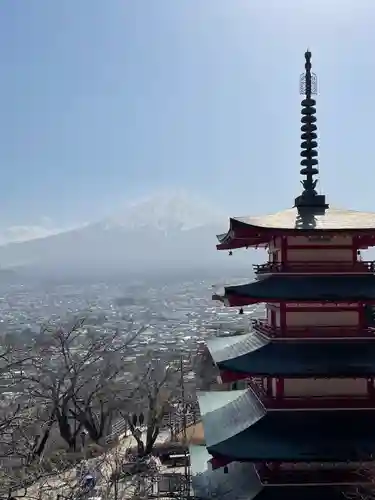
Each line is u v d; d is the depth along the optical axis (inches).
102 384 2204.7
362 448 1010.1
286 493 1050.1
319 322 1119.0
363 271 1121.4
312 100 1283.2
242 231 1104.2
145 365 2807.6
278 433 1049.5
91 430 2144.4
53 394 1958.7
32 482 1218.0
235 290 1083.9
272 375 1043.9
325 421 1072.2
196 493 1180.5
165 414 2578.7
